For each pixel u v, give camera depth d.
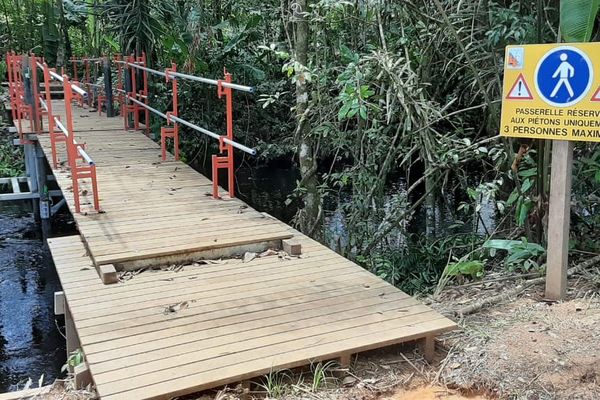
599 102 3.23
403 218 6.14
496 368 2.87
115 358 2.73
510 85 3.55
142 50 9.62
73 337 3.75
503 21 4.79
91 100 10.50
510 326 3.30
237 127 12.02
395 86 4.87
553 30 4.42
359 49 6.32
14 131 8.52
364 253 6.00
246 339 2.92
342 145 6.32
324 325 3.08
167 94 10.69
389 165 6.19
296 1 5.77
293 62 5.39
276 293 3.49
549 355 2.93
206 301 3.37
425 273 5.59
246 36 10.88
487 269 4.83
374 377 2.88
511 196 4.48
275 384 2.73
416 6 5.49
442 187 6.67
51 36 13.28
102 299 3.38
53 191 8.86
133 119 8.98
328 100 6.01
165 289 3.54
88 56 13.51
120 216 4.74
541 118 3.46
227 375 2.60
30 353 5.41
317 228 6.29
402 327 3.06
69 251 4.21
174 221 4.65
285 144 11.82
